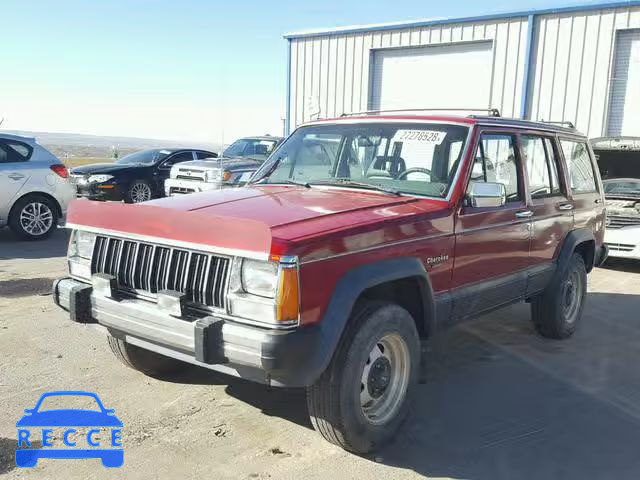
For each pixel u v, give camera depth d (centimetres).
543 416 409
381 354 352
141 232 341
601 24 1435
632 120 1441
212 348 301
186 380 446
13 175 981
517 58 1559
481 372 490
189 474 321
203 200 379
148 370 441
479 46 1631
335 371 319
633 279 879
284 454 346
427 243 370
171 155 1470
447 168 412
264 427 378
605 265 991
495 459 350
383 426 351
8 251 917
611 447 368
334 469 332
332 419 325
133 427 371
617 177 1096
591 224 607
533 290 513
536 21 1523
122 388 427
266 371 294
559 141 548
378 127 456
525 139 492
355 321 327
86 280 377
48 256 884
